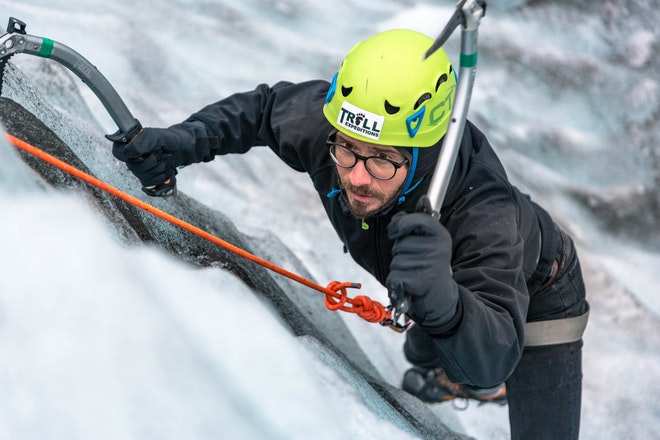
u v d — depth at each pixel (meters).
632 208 10.62
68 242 2.68
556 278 4.48
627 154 11.30
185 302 3.13
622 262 9.87
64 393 2.26
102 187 3.21
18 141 2.99
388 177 3.57
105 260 2.74
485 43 12.21
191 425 2.49
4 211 2.60
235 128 4.20
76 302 2.50
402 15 12.34
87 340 2.43
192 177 7.09
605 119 11.75
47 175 3.10
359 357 6.07
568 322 4.55
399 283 2.91
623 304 8.39
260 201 7.56
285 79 10.29
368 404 3.56
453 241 3.63
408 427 3.94
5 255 2.46
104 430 2.27
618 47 12.77
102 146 4.50
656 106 11.92
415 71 3.54
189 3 11.00
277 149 4.27
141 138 3.66
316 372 3.44
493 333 3.26
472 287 3.43
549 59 12.23
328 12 12.03
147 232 3.58
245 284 3.75
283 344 3.39
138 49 8.52
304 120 4.07
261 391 3.06
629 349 7.93
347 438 3.23
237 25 10.86
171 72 8.64
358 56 3.60
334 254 7.54
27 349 2.29
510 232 3.58
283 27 11.66
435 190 3.13
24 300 2.39
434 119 3.63
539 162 11.00
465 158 3.65
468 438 5.27
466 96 3.16
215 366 2.92
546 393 4.58
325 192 4.10
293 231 7.38
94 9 9.20
